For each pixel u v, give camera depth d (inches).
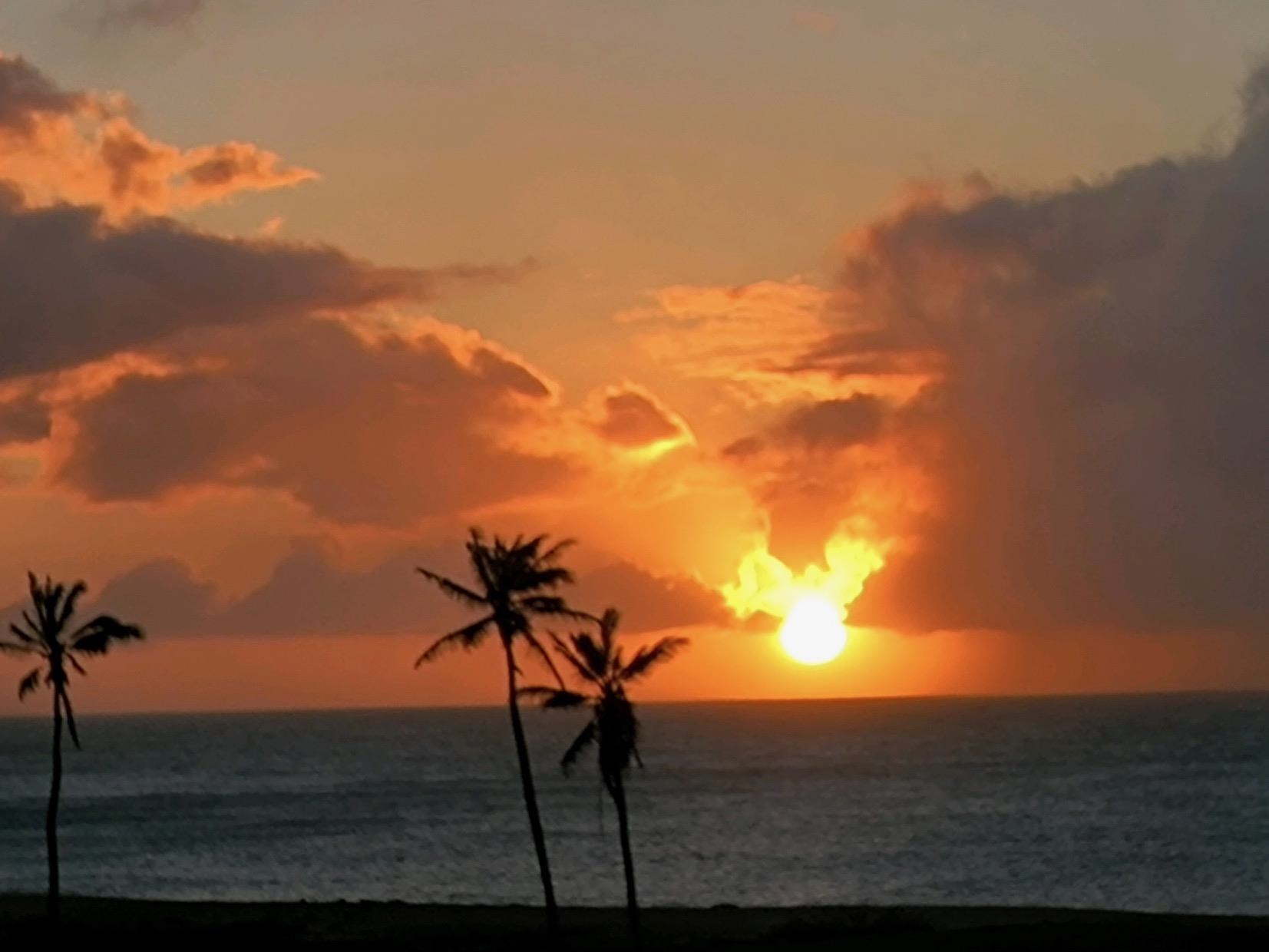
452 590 3617.1
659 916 5059.1
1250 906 6166.3
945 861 7672.2
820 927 4323.3
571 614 3622.0
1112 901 6348.4
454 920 4960.6
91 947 4352.9
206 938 4456.2
